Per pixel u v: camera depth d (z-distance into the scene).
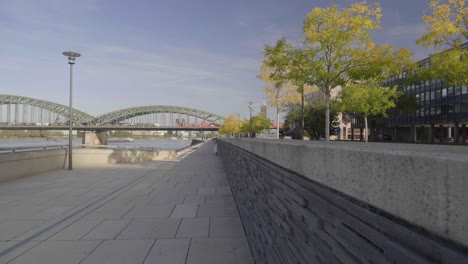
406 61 14.14
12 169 13.68
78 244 5.52
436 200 0.96
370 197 1.32
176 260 4.81
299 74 14.59
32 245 5.46
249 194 5.45
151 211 7.96
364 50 14.25
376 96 27.08
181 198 9.68
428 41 14.30
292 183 2.61
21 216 7.44
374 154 1.29
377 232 1.31
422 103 54.44
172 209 8.18
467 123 48.44
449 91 47.78
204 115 136.75
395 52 14.05
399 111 49.78
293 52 14.41
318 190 2.01
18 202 9.04
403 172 1.11
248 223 5.55
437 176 0.95
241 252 5.13
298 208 2.41
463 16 13.87
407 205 1.09
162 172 16.97
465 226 0.85
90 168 18.95
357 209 1.48
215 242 5.61
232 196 10.01
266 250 3.72
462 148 1.66
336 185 1.68
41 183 12.72
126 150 23.84
